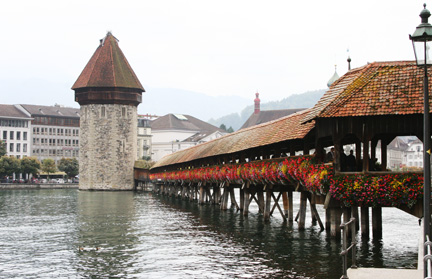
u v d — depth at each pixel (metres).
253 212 47.16
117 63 104.00
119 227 37.94
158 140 175.50
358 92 23.89
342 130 23.34
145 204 62.16
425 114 14.90
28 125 146.88
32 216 47.22
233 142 45.41
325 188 23.41
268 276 21.08
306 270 21.80
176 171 71.00
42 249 28.55
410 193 22.38
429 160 14.64
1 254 27.09
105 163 102.38
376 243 27.38
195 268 23.11
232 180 43.31
